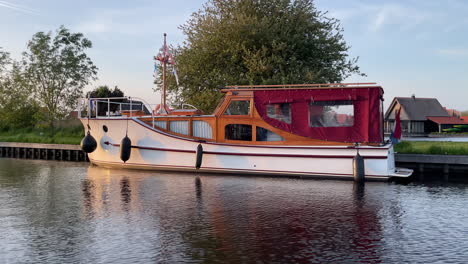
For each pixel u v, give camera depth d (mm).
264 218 9359
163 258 6812
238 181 14312
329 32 26859
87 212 9992
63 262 6672
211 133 16047
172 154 16312
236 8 26016
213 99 23859
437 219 9359
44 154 27594
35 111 41562
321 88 14867
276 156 15078
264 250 7203
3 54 43375
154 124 16688
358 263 6613
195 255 6949
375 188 13094
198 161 15547
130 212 9938
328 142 14859
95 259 6793
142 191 12617
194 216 9531
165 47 18516
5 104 41625
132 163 17062
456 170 16781
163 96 18391
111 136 17469
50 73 41938
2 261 6727
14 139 31109
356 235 8109
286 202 11016
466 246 7465
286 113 15242
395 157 17484
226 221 9094
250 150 15344
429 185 13914
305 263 6602
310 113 15023
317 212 9930
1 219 9398
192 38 26531
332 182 14117
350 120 14711
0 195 12266
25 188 13500
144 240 7770
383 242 7688
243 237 7949
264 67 23141
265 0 26359
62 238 7934
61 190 13039
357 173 13961
